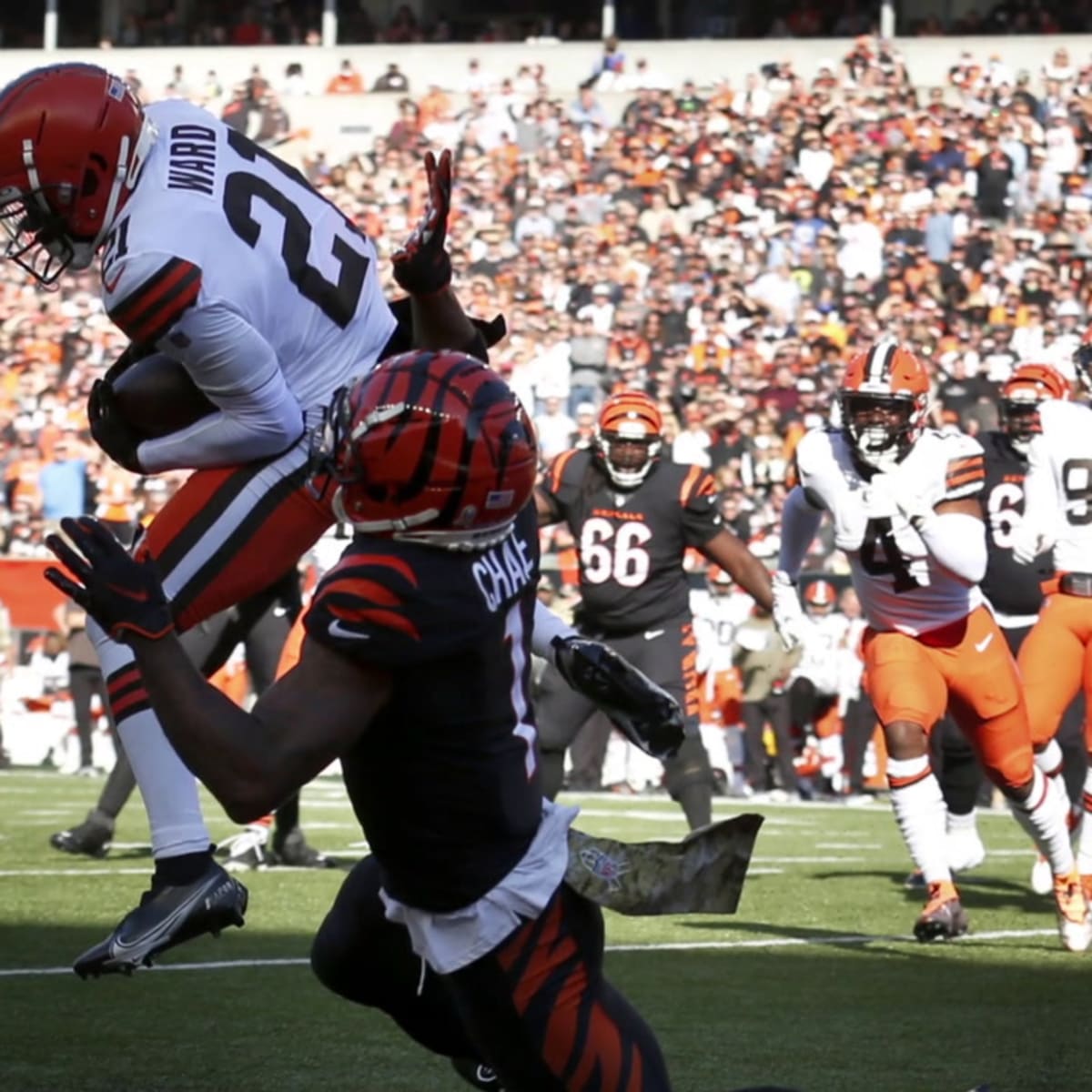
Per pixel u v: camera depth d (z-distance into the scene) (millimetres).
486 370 9109
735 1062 13992
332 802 38469
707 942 19984
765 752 42094
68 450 51094
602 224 65750
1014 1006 16359
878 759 42250
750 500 48250
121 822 31734
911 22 76812
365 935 10438
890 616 20609
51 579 8562
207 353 12727
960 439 20297
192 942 19188
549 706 23578
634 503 24188
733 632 42812
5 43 84188
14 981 16812
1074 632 22203
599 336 56156
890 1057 14242
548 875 9359
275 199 13305
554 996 9344
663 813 36031
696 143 67500
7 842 28141
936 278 59750
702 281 60250
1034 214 62844
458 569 8992
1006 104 67875
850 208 63219
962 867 25328
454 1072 13547
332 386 13445
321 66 78688
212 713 8594
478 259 64500
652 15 79312
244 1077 13320
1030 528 22328
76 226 12734
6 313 61500
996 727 20219
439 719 9039
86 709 43188
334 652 8781
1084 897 20000
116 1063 13680
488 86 75625
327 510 13344
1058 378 26562
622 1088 9406
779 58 74625
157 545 13219
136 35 82750
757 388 53562
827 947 19734
